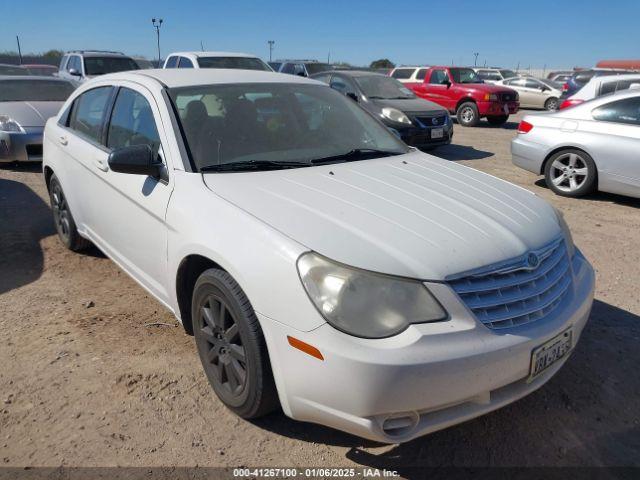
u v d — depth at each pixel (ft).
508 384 7.95
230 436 8.73
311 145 11.55
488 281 7.70
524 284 8.05
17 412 9.20
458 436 8.91
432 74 56.70
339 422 7.30
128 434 8.72
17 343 11.27
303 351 7.30
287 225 8.11
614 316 13.02
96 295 13.53
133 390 9.78
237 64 39.34
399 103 34.47
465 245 7.94
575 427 9.16
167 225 9.79
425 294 7.27
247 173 10.02
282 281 7.56
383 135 13.05
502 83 77.05
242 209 8.65
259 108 11.76
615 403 9.79
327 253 7.50
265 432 8.84
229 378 8.98
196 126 10.69
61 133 15.20
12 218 19.61
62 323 12.09
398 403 7.01
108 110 12.98
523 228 8.85
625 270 16.05
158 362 10.63
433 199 9.35
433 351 6.98
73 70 45.44
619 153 22.70
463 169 11.73
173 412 9.24
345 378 6.99
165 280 10.35
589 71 56.80
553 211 10.23
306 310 7.29
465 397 7.31
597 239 18.88
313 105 12.69
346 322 7.09
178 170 9.96
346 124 12.73
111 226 12.46
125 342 11.34
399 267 7.36
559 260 8.98
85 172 13.37
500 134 47.98
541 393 10.02
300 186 9.49
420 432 7.33
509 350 7.43
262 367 8.09
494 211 9.21
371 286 7.21
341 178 10.05
